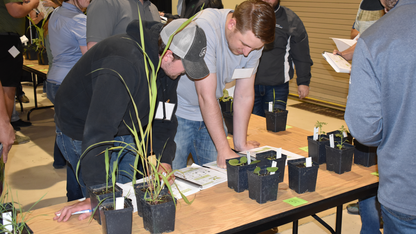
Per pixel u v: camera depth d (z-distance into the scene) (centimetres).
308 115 548
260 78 298
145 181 142
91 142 119
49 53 309
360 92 114
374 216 190
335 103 580
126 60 119
